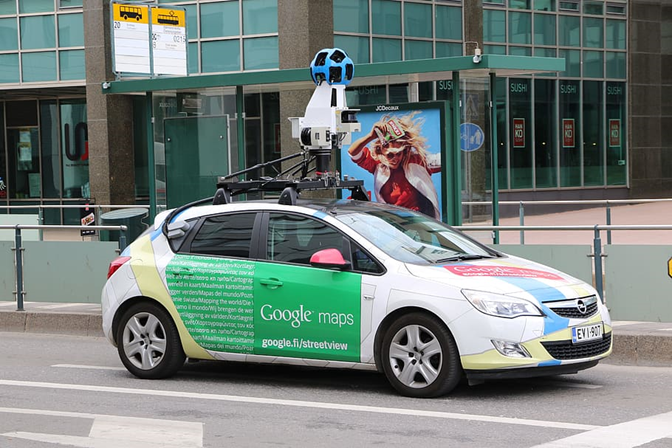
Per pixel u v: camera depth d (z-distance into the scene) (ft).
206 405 26.91
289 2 76.79
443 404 26.18
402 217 30.04
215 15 81.30
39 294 42.63
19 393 28.94
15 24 89.40
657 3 107.76
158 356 30.81
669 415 24.59
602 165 104.37
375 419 24.67
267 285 28.60
